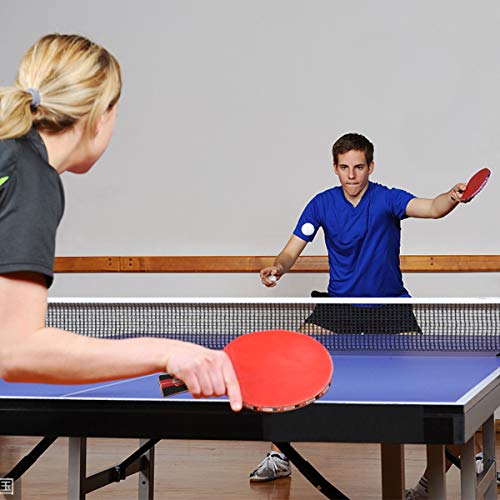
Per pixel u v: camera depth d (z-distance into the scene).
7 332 1.21
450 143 4.79
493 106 4.75
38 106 1.30
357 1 4.86
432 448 1.91
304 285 4.83
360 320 3.00
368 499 3.22
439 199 3.33
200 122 4.98
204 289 4.96
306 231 3.59
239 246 4.94
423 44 4.81
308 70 4.90
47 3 5.15
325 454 4.05
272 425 1.54
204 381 1.21
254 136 4.94
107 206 5.05
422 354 2.47
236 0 4.96
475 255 4.71
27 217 1.21
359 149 3.42
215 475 3.65
